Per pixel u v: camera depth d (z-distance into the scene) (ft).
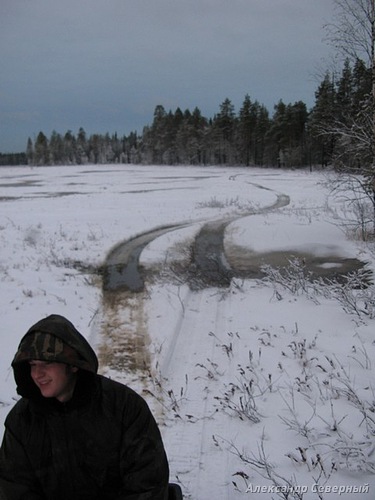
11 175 239.50
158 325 28.86
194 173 240.73
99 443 7.52
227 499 13.64
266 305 32.50
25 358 6.67
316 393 19.44
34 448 7.55
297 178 196.44
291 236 61.77
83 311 31.63
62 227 69.51
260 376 21.42
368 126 49.55
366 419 17.01
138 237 63.72
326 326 27.63
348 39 47.75
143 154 390.21
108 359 24.12
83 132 467.11
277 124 277.64
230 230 69.51
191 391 20.48
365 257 49.83
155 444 7.81
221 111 334.65
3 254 49.21
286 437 16.56
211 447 16.31
